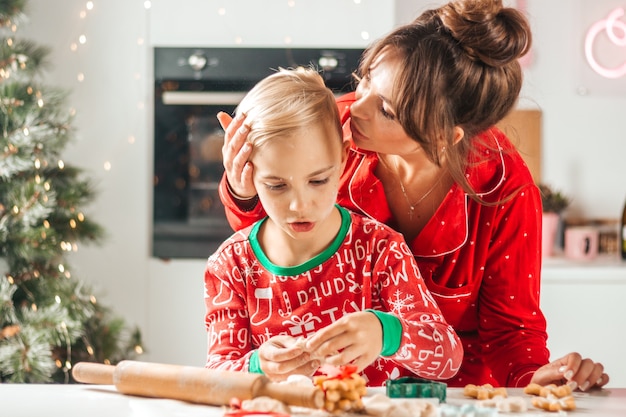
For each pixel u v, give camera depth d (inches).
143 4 114.8
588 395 43.4
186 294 116.0
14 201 108.2
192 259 116.0
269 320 47.9
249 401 36.8
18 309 111.1
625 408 40.0
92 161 116.1
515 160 56.4
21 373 104.3
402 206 54.7
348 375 37.6
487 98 48.8
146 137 115.8
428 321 45.4
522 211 55.2
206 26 114.1
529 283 55.8
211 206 115.3
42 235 108.9
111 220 116.1
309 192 44.5
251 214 51.5
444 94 47.3
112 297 116.2
